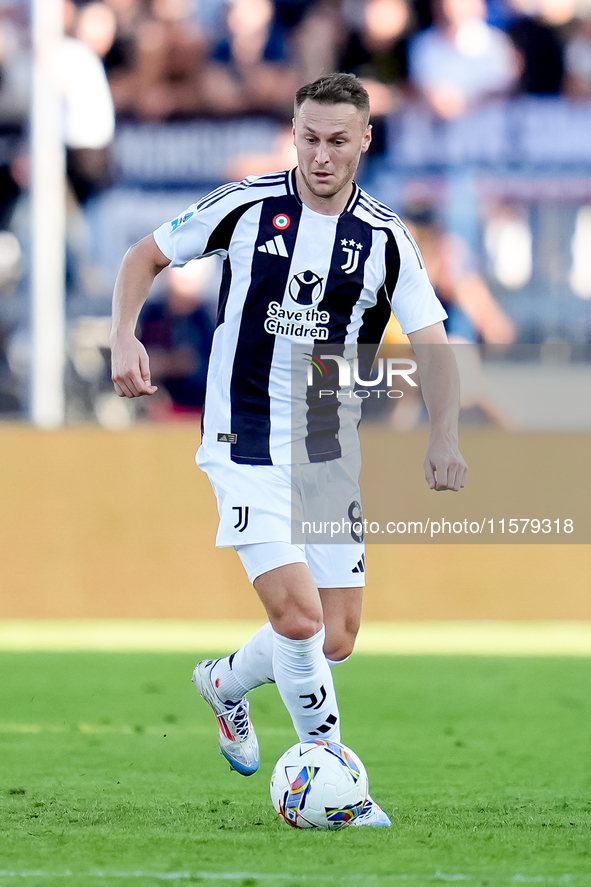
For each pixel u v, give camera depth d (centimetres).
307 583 1197
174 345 3800
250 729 1403
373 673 2228
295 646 1191
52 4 3788
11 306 3675
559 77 4069
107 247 3981
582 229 3975
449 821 1202
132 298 1286
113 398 3525
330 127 1195
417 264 1296
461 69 4056
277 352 1270
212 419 1288
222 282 1305
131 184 4009
